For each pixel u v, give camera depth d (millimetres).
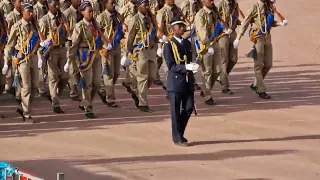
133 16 19516
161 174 14289
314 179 14078
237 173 14383
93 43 18734
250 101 20766
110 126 18031
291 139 16828
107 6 20344
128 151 15867
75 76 19656
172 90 16172
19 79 18219
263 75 21359
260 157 15445
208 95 20328
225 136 17078
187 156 15516
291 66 26359
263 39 20875
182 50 16188
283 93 21875
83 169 14594
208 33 20125
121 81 24250
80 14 18953
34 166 14797
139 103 19672
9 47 18141
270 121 18453
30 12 18078
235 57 21672
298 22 36219
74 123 18375
